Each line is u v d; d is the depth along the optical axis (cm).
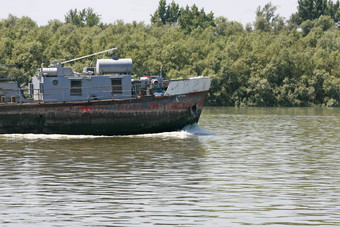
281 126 16675
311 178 7938
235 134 13888
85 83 13000
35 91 13600
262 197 6762
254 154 10256
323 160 9581
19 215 5956
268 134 14012
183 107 13200
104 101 12744
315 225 5622
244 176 8062
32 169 8562
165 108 13050
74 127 12781
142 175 8069
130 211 6103
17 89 13050
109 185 7388
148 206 6306
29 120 12700
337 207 6303
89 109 12719
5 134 12825
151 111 12962
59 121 12725
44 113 12669
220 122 18325
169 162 9238
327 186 7400
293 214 6012
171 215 5959
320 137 13362
